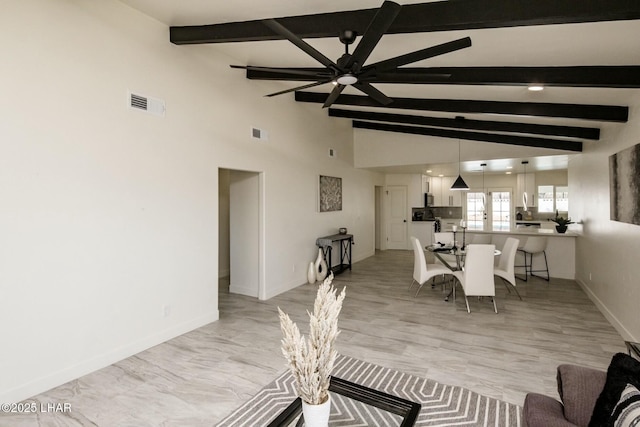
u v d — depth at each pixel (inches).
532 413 57.3
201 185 147.8
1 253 88.0
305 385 54.0
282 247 205.6
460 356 120.0
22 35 91.2
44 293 96.6
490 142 246.5
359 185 321.1
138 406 90.0
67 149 101.2
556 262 245.8
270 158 192.9
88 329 107.3
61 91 99.6
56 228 99.0
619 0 71.8
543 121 187.2
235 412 87.4
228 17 114.3
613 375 54.7
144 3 112.9
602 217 168.9
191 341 132.7
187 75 140.3
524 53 105.7
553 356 119.6
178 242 137.8
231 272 206.1
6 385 89.3
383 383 102.0
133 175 120.0
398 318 160.4
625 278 133.9
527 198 392.2
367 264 302.5
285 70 104.9
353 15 98.2
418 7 87.8
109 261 113.0
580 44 96.0
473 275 169.0
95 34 107.9
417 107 177.3
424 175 398.6
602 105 140.2
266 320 157.0
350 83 104.3
